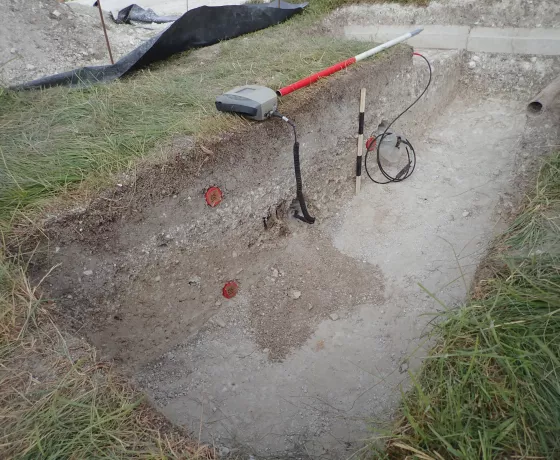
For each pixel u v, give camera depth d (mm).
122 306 2121
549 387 1364
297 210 2943
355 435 2041
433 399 1437
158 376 2285
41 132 2291
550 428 1267
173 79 2857
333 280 2746
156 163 2100
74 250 1908
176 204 2186
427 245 2852
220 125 2350
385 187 3312
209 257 2424
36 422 1279
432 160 3496
